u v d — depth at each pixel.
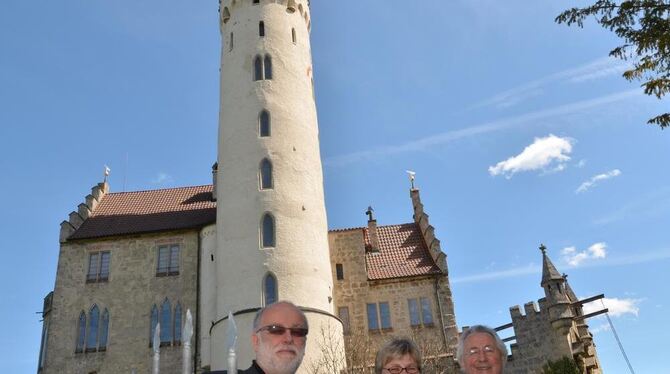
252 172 31.38
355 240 37.94
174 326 34.50
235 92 34.28
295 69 35.25
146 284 35.75
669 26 17.05
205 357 32.69
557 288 30.45
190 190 42.47
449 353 31.55
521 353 30.58
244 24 36.25
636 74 17.72
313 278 29.31
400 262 37.97
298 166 32.03
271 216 30.17
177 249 36.84
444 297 35.62
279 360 6.13
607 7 17.78
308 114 34.66
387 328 35.00
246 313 27.66
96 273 36.31
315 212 31.58
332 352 26.73
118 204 41.03
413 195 42.56
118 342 34.22
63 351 34.00
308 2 40.00
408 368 7.34
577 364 29.81
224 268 29.83
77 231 37.88
